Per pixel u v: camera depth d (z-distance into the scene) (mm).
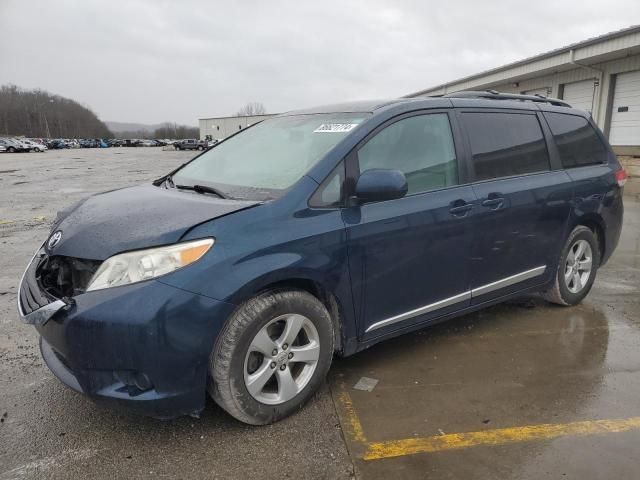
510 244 3902
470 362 3619
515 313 4562
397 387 3275
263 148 3631
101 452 2633
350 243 2986
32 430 2816
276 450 2650
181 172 3938
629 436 2764
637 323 4340
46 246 3021
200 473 2484
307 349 2934
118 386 2506
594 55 17391
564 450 2646
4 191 14742
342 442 2721
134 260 2488
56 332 2545
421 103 3568
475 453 2629
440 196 3443
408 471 2500
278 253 2713
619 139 18375
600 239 4898
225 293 2535
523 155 4102
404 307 3357
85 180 18672
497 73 23938
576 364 3592
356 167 3113
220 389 2646
